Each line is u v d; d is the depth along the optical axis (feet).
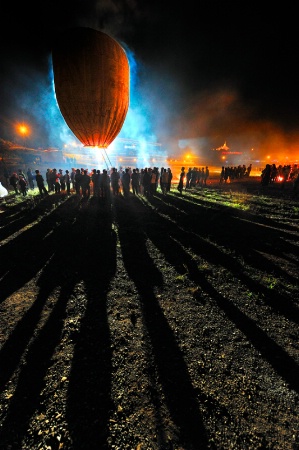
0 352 9.39
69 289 13.92
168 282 14.79
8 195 45.83
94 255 18.76
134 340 10.07
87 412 7.19
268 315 11.71
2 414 7.14
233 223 28.02
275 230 25.29
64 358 9.12
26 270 16.25
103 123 34.50
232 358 9.15
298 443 6.42
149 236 23.31
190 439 6.51
